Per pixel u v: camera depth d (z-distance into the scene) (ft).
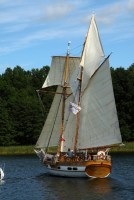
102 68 224.74
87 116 231.91
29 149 428.56
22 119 509.35
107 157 222.69
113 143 222.69
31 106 511.81
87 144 231.09
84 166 219.61
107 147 224.53
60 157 234.38
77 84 236.22
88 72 232.12
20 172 257.75
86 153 224.53
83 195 176.24
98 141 227.61
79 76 234.99
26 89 642.22
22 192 186.70
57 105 250.57
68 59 253.24
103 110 225.76
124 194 176.65
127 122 505.25
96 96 228.43
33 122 509.35
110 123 223.30
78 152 232.53
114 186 196.13
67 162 226.58
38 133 506.89
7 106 522.88
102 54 229.04
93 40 232.94
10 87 613.11
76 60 254.06
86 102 232.53
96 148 228.22
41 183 209.67
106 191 184.14
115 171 251.19
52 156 244.42
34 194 181.16
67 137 241.76
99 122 227.61
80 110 233.96
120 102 512.22
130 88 510.58
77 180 215.72
